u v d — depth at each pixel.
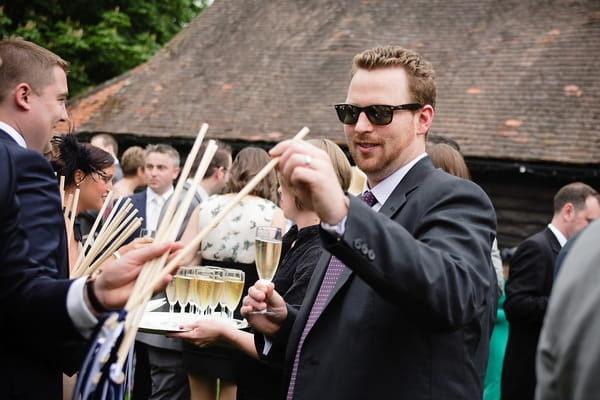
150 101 12.53
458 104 10.05
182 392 4.11
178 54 13.55
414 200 1.94
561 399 1.13
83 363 1.57
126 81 13.27
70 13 16.27
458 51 11.15
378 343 1.83
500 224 9.41
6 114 1.97
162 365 4.07
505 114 9.64
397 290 1.58
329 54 12.27
